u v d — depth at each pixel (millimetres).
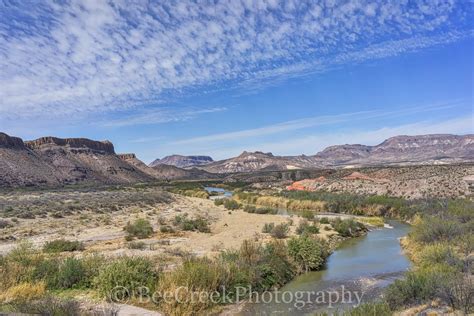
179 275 12914
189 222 32344
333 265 19906
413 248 22375
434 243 19594
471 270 14297
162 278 13023
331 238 27781
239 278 14164
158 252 19672
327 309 12883
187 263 14242
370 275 17672
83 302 11758
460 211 30344
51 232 28219
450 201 39281
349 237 29938
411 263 19922
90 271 13812
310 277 17438
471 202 36719
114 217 38469
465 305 10195
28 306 9984
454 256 16188
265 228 29828
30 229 28906
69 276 13305
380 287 15625
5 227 29859
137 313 10859
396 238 28938
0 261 14711
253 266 15453
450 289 11023
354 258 21734
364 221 37625
